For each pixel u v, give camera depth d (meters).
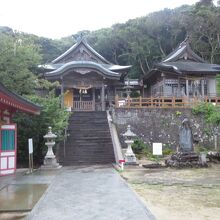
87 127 25.30
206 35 58.56
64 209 8.48
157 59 63.28
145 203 9.32
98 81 35.53
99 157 21.23
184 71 34.03
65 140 22.58
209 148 26.88
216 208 8.76
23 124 20.84
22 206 8.94
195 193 10.98
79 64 33.38
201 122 27.33
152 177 14.84
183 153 19.20
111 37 64.81
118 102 27.78
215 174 15.95
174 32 62.78
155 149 21.05
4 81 20.73
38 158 21.27
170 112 27.34
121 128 26.56
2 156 15.44
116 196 10.18
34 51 23.88
